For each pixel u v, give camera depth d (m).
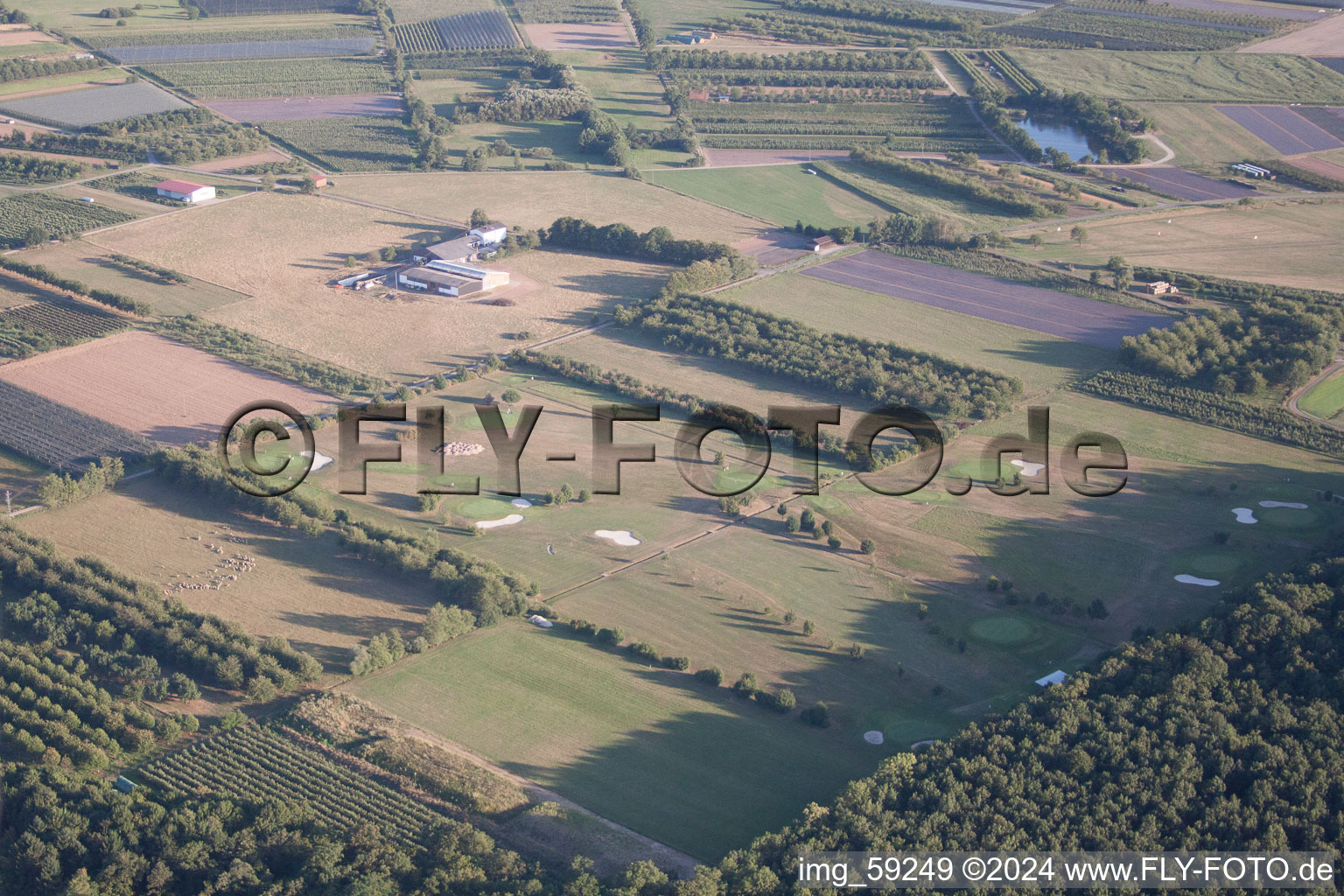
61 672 191.25
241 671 193.00
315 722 185.00
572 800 170.88
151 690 189.62
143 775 174.62
